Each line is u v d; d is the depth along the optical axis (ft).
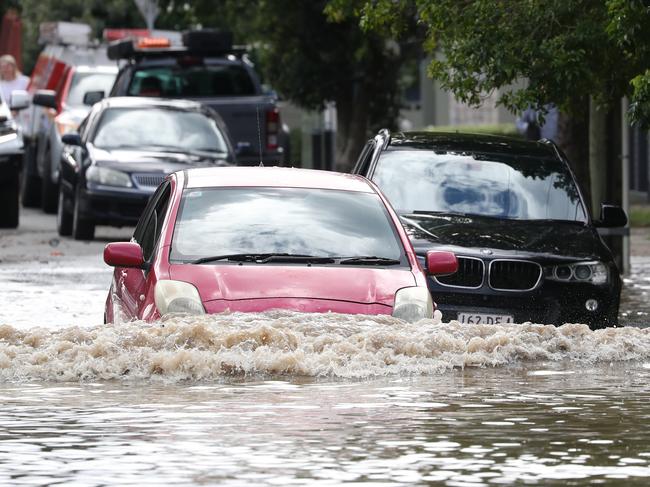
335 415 63.72
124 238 202.39
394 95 269.64
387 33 152.46
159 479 51.31
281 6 263.08
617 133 163.53
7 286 140.15
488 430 60.54
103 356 74.38
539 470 52.95
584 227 110.52
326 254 83.15
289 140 274.77
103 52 274.57
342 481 51.06
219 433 59.62
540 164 116.16
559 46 124.67
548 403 67.05
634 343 82.53
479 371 76.64
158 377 73.72
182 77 222.69
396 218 87.20
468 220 108.58
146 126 195.93
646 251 189.98
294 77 266.36
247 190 88.02
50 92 236.84
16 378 73.61
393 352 76.38
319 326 76.18
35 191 268.41
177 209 85.81
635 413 64.59
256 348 74.90
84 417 63.21
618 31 114.73
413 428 60.80
